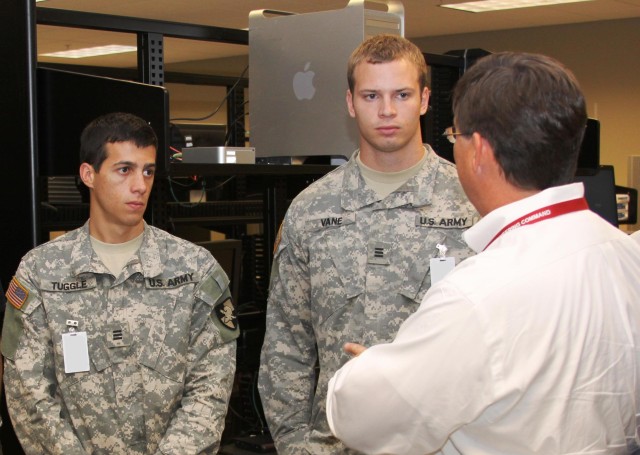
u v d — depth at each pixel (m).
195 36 2.42
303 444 1.81
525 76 1.05
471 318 1.00
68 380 1.74
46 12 2.07
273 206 2.76
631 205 4.14
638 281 1.07
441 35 10.21
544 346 0.99
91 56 11.47
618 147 8.94
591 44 9.02
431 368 1.02
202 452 1.75
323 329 1.80
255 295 3.14
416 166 1.82
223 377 1.84
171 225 2.54
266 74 2.45
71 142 1.99
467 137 1.09
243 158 2.27
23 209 1.99
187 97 12.46
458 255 1.76
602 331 1.01
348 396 1.09
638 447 1.07
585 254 1.04
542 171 1.05
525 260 1.03
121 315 1.78
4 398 2.04
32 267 1.78
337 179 1.88
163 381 1.78
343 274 1.79
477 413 1.00
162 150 2.00
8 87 1.99
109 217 1.80
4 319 1.80
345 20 2.27
